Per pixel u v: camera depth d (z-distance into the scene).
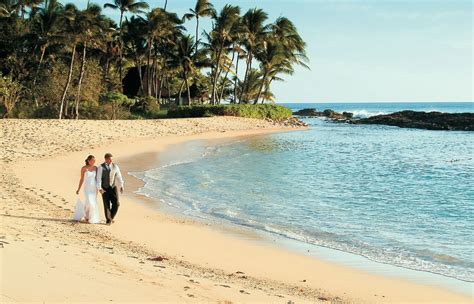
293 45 75.94
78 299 6.78
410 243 13.05
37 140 33.16
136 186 20.69
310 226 14.74
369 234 13.95
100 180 13.23
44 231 11.30
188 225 14.17
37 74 55.94
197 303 7.26
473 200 19.44
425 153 40.34
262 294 8.34
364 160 34.50
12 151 28.23
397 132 68.50
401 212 17.00
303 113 127.56
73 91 53.41
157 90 77.19
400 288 9.61
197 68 75.56
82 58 54.28
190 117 66.12
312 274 10.34
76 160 26.78
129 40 70.75
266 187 21.77
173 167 27.45
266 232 13.89
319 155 37.00
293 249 12.27
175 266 9.80
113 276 8.12
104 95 60.31
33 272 7.74
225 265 10.56
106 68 67.06
